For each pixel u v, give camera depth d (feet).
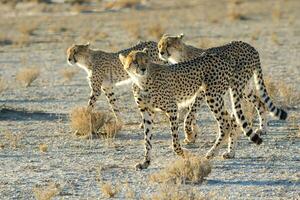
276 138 46.16
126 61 38.52
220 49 43.04
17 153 44.47
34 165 41.19
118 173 38.63
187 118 44.70
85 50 52.85
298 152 42.47
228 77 41.55
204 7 173.78
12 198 34.53
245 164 39.93
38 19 155.74
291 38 107.04
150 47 53.62
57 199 34.01
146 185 35.96
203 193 34.04
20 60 93.91
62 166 40.73
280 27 123.44
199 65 40.68
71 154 43.68
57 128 51.70
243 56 43.37
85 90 69.26
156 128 49.96
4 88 70.08
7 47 108.88
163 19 145.89
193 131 45.16
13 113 57.62
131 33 120.98
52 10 175.01
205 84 40.96
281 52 92.17
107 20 149.69
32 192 35.47
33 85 73.15
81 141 47.24
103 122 49.34
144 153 43.16
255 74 44.78
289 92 58.80
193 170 35.99
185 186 35.42
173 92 39.75
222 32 119.75
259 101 46.91
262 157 41.39
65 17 158.92
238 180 36.55
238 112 41.65
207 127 50.08
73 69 83.76
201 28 127.75
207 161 36.83
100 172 38.86
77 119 49.01
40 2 186.60
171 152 43.14
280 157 41.29
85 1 190.60
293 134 47.24
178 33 120.26
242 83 42.96
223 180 36.63
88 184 36.63
